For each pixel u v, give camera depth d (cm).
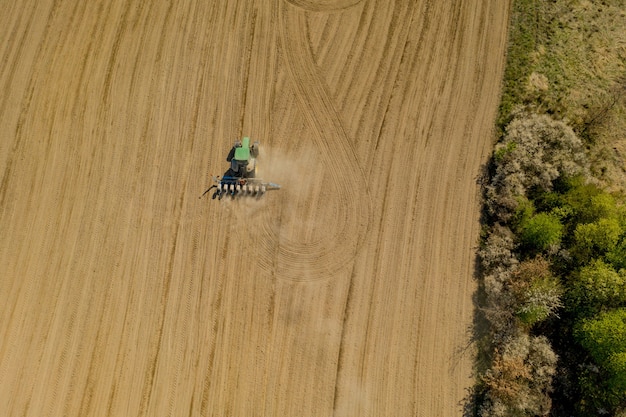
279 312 2094
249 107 2327
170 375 2053
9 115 2352
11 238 2209
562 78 2322
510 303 2023
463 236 2141
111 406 2034
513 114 2248
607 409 1942
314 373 2030
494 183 2175
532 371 1977
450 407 1978
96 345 2089
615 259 1998
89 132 2319
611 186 2183
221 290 2125
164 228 2200
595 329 1916
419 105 2300
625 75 2330
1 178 2273
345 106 2312
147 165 2272
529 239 2086
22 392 2052
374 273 2117
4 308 2136
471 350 2027
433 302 2078
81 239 2198
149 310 2116
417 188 2200
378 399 1998
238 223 2195
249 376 2038
